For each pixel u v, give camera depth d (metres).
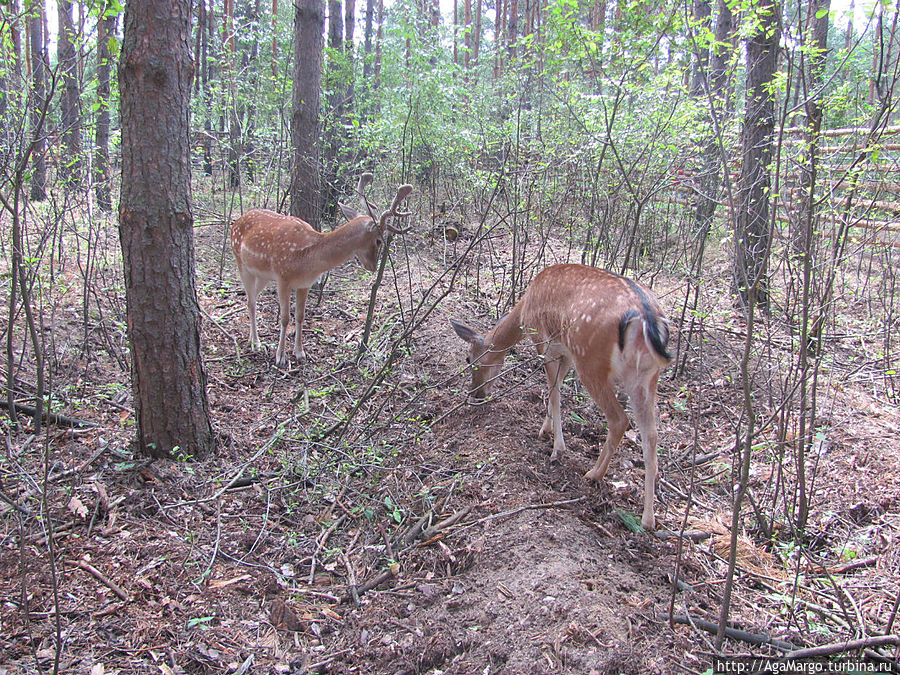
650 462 3.92
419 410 5.21
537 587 3.25
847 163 4.99
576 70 6.80
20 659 2.71
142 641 2.90
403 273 8.24
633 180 6.96
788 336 6.42
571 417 5.37
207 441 4.36
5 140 4.74
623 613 3.15
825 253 5.04
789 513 4.14
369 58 13.16
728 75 5.59
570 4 5.87
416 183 11.18
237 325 6.78
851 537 3.99
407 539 3.75
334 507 4.04
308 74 8.35
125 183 3.82
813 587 3.56
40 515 3.53
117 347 5.76
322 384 5.66
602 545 3.77
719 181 6.71
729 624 3.22
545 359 4.68
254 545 3.61
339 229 5.78
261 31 10.27
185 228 3.99
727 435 5.21
